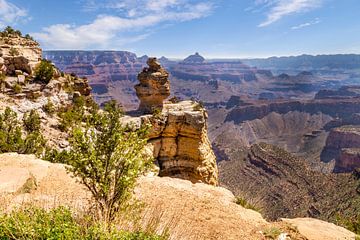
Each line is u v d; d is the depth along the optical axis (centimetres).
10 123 3338
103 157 920
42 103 4956
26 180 1273
